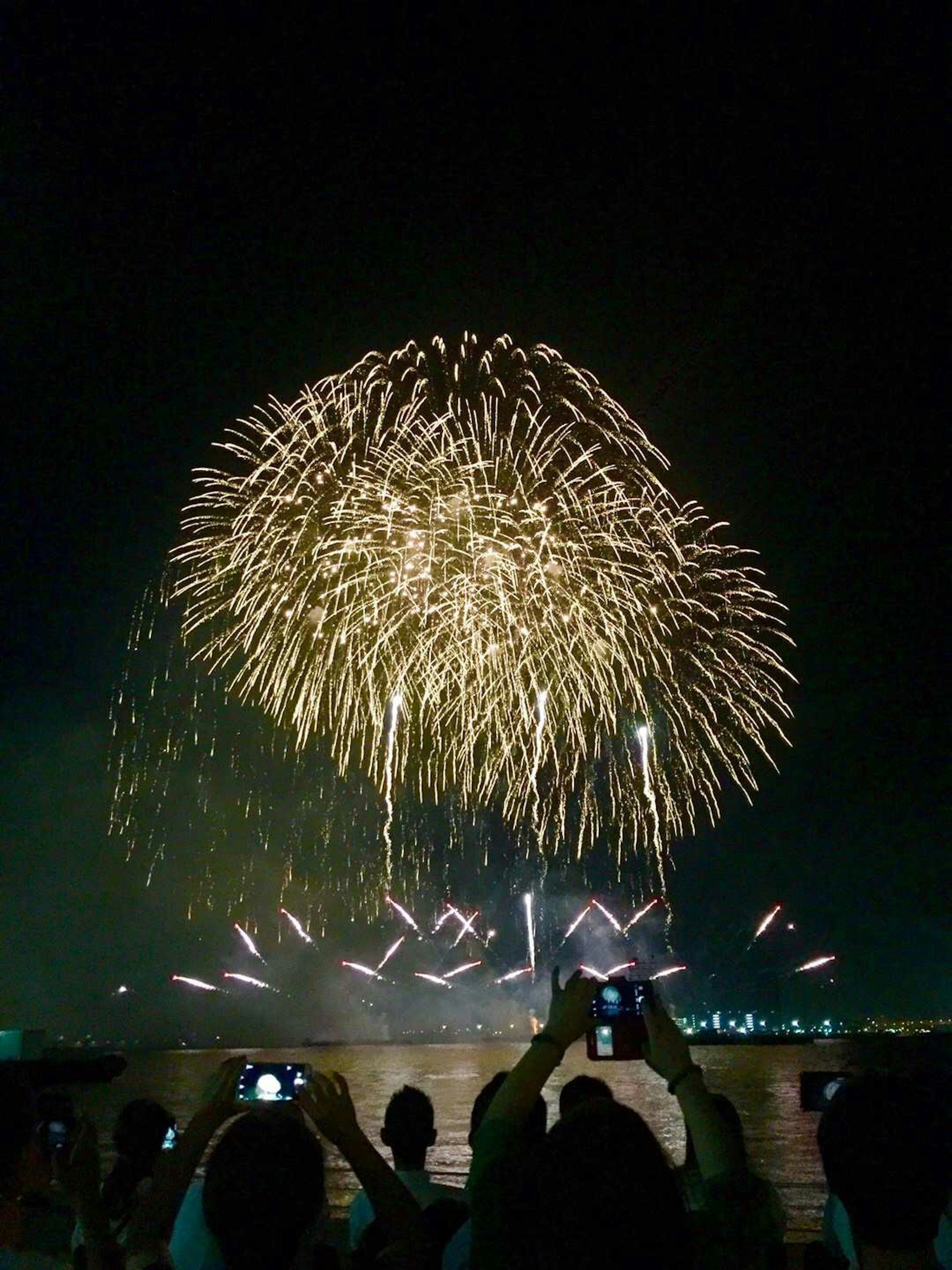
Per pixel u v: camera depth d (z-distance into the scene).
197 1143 4.88
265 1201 3.47
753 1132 33.06
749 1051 123.12
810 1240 13.70
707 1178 3.79
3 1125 4.16
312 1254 4.59
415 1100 7.24
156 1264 4.72
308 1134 3.70
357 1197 7.11
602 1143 2.81
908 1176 3.15
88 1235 4.78
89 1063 21.92
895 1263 3.21
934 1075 4.66
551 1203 2.75
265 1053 137.75
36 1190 4.64
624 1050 4.11
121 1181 6.38
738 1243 3.65
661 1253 2.67
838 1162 3.26
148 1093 54.84
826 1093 7.22
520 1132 3.68
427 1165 23.88
